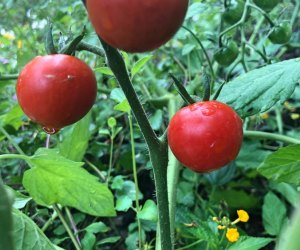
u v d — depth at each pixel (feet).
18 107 0.64
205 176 0.67
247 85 0.46
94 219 0.62
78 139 0.58
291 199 0.64
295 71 0.44
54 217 0.57
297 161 0.45
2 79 0.65
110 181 0.62
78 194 0.46
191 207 0.64
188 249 0.56
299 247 0.22
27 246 0.39
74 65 0.31
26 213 0.56
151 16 0.23
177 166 0.56
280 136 0.60
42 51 0.71
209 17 0.88
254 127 0.77
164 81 0.83
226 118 0.32
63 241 0.60
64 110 0.31
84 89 0.31
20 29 0.85
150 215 0.51
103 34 0.24
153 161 0.37
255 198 0.66
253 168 0.66
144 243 0.55
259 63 0.72
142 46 0.24
